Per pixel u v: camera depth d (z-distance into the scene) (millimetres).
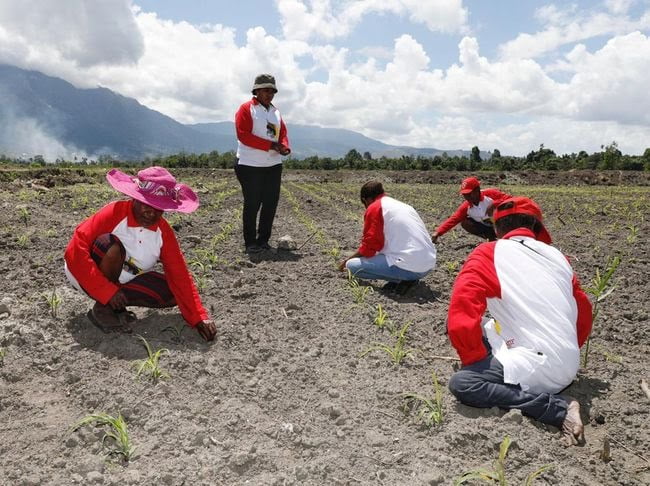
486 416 2934
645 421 3049
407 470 2422
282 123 6676
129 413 2811
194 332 3881
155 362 3180
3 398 2965
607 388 3439
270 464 2453
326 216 12586
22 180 16578
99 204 10508
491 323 3270
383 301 5023
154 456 2471
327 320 4383
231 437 2652
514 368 2910
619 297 5488
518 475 2430
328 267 6223
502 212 3375
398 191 24703
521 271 3014
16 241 6336
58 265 5348
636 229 9688
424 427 2803
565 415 2838
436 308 4977
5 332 3627
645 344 4285
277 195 6836
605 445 2646
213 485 2275
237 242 7574
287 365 3471
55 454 2469
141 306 3906
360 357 3682
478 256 3135
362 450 2570
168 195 3461
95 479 2248
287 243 7246
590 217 12742
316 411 2965
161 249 3709
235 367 3402
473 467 2480
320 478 2350
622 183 35688
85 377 3164
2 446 2521
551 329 2916
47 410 2867
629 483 2482
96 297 3557
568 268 3094
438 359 3727
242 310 4488
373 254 5348
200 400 2996
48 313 4020
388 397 3102
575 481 2408
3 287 4648
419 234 5211
